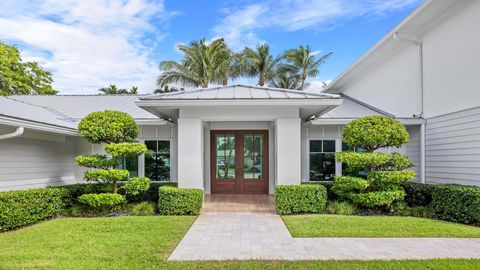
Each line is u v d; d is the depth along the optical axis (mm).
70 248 5281
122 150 8000
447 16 9062
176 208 8211
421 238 5961
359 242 5723
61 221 7375
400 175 7977
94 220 7438
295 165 8859
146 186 8328
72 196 8742
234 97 8445
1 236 6051
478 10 7941
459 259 4766
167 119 10836
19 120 7141
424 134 10141
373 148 8719
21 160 8422
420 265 4523
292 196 8312
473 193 6773
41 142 9328
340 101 8180
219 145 12305
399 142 8352
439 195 7738
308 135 11742
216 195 11797
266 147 12195
